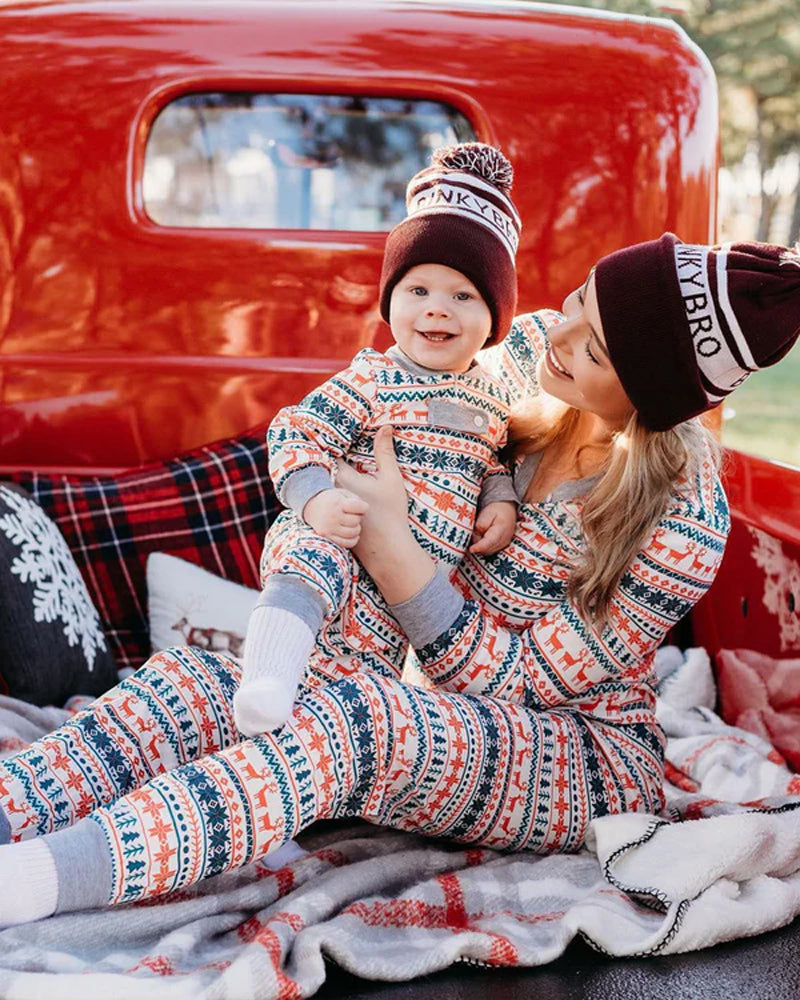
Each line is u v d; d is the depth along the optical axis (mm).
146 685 1812
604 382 1738
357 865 1743
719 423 2799
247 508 2680
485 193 1876
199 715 1818
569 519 1871
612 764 1851
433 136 2801
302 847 1903
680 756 2262
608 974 1560
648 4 15133
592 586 1765
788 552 2146
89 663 2473
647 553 1768
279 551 1781
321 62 2746
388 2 2844
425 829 1780
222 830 1513
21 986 1371
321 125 2771
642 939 1606
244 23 2768
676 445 1773
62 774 1682
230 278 2766
